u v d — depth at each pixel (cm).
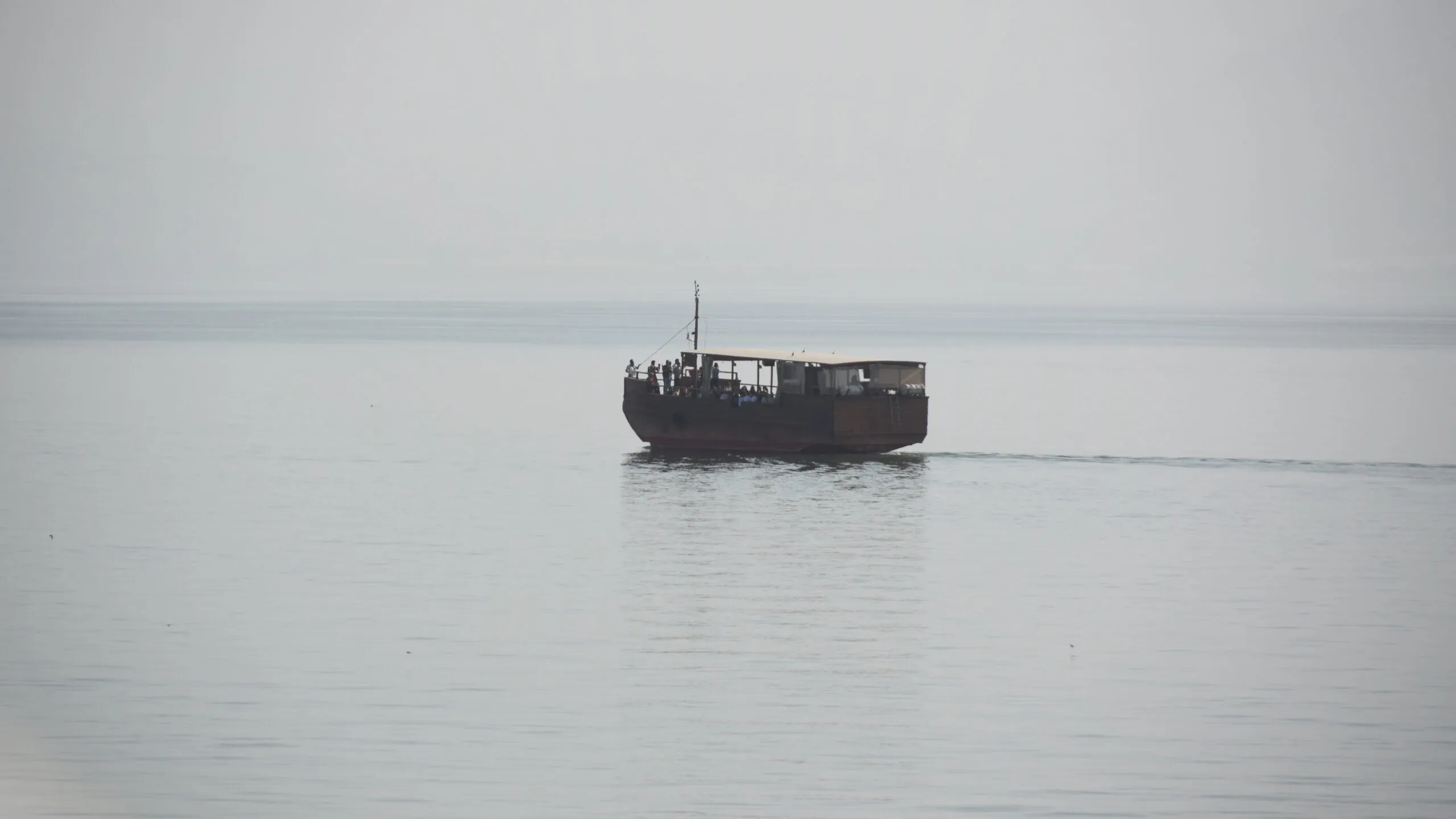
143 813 8744
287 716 10131
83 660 11225
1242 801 8981
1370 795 9081
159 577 13725
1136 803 8938
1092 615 12594
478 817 8738
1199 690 10719
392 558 14562
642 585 13462
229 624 12162
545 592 13212
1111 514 17062
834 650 11575
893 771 9331
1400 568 14338
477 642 11694
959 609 12756
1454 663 11325
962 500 17875
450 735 9825
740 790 9081
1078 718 10194
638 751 9594
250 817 8712
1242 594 13312
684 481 19175
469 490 18600
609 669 11069
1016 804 8919
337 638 11781
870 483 19088
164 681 10750
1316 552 15038
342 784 9119
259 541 15375
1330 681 10931
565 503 17562
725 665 11181
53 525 16212
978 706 10394
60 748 9588
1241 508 17488
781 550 14988
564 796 8994
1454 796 9069
